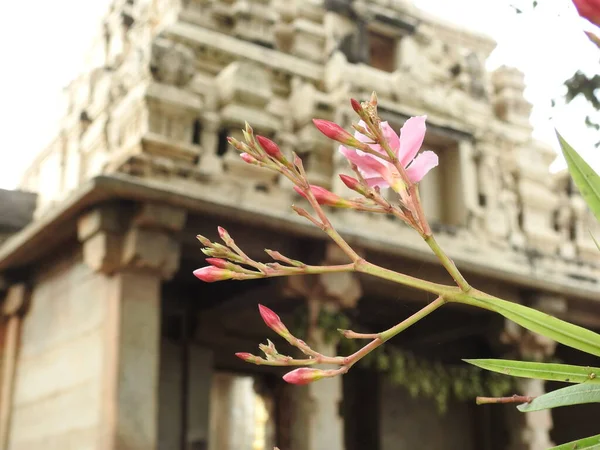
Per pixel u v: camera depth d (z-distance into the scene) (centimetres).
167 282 943
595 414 1177
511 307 107
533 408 116
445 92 1088
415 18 1116
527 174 1135
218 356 1005
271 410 1116
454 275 111
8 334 876
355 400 1138
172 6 944
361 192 117
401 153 117
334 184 926
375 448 1086
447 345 1151
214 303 929
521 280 861
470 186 1059
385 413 1105
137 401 636
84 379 689
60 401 730
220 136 889
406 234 941
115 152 859
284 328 120
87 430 662
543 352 922
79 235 693
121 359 639
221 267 123
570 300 948
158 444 905
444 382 919
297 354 741
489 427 1132
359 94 985
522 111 1172
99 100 993
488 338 930
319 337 747
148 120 805
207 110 880
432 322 1027
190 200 653
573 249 1149
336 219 891
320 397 740
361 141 116
